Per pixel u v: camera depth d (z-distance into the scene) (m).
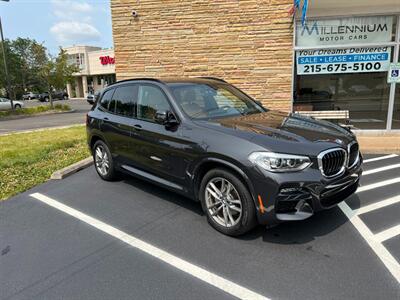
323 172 3.12
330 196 3.24
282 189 2.97
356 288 2.60
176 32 8.77
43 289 2.77
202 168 3.60
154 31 8.88
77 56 55.91
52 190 5.24
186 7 8.57
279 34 8.29
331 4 7.68
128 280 2.84
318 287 2.62
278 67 8.48
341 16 8.05
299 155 3.01
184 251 3.25
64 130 12.13
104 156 5.49
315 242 3.30
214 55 8.70
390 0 7.43
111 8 8.97
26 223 4.07
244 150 3.14
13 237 3.72
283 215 3.04
